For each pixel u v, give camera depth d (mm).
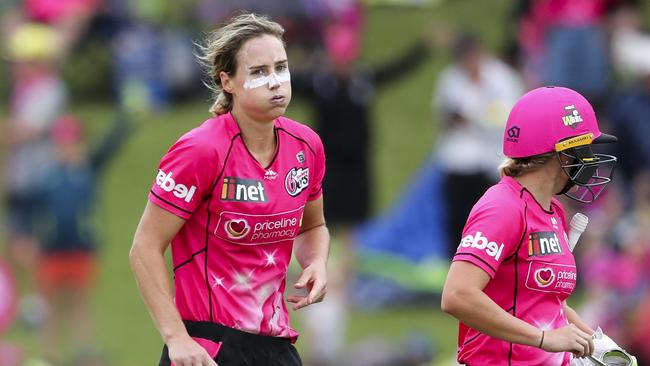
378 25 68500
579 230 19016
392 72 44531
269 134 18391
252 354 18469
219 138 18078
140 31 63219
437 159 49156
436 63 69750
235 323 18391
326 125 42188
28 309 45406
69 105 62406
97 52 63438
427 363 39781
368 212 42688
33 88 47344
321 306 40469
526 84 50094
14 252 45969
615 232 41906
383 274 47281
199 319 18438
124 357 42375
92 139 54344
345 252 42562
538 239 18000
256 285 18484
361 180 42438
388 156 60000
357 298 46594
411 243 47875
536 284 18047
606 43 51562
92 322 45156
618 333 36250
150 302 17984
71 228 43000
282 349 18891
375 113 64438
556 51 51375
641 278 39812
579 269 44094
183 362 17812
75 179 43312
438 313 45844
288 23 52344
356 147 42219
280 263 18719
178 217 18016
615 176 47875
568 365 18609
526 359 18250
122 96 62469
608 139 18406
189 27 63656
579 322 19547
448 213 45375
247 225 18203
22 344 43781
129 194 57188
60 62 58719
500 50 54719
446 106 44719
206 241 18297
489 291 18125
